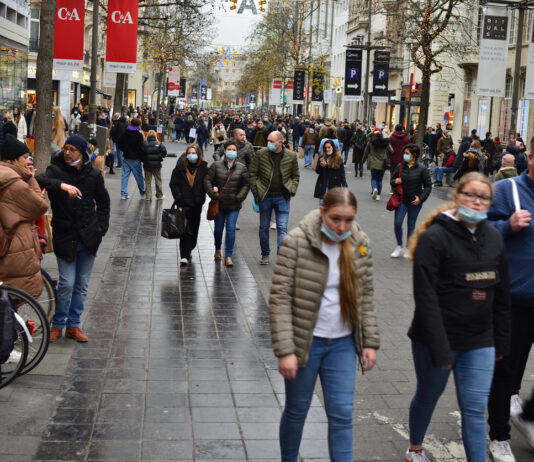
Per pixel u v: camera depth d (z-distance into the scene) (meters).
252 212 25.80
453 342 6.56
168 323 11.84
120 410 8.29
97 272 15.15
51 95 17.64
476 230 6.64
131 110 63.59
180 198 16.12
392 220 24.70
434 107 73.62
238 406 8.56
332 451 6.32
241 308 12.97
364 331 6.33
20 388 8.74
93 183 10.39
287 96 113.00
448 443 7.76
